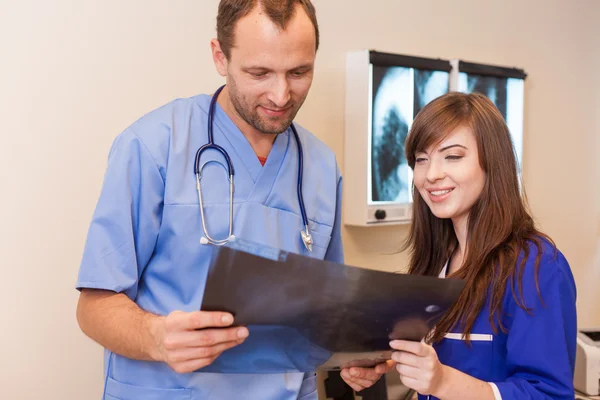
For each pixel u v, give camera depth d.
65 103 1.51
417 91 2.08
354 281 0.84
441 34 2.31
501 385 1.05
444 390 1.02
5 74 1.43
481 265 1.16
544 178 2.78
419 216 1.35
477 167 1.19
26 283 1.48
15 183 1.45
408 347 0.96
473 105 1.20
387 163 2.01
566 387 1.08
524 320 1.10
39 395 1.52
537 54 2.70
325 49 1.96
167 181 1.12
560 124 2.84
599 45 3.00
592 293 3.08
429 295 0.88
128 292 1.11
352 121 1.98
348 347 0.98
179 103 1.20
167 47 1.65
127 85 1.59
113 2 1.56
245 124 1.18
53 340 1.53
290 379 1.19
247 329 0.88
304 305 0.86
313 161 1.29
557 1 2.78
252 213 1.17
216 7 1.74
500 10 2.53
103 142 1.57
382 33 2.11
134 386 1.13
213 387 1.13
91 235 1.09
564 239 2.91
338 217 1.35
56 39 1.48
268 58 1.02
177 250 1.12
